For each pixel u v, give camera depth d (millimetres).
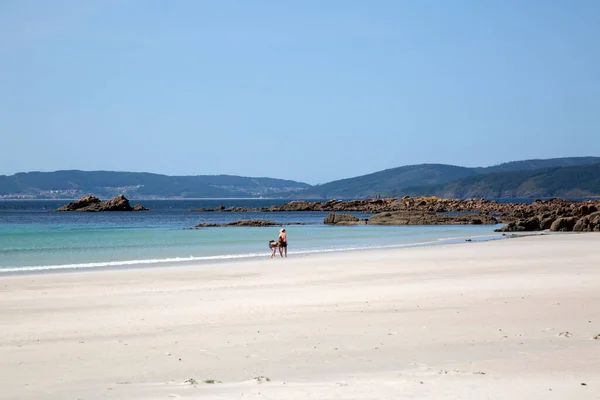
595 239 47188
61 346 12641
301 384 9344
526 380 9336
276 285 22625
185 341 12938
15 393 9203
